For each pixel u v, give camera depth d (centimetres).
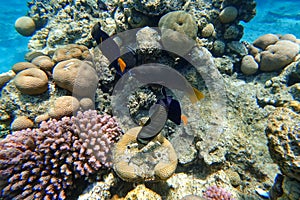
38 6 130
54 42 107
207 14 98
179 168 71
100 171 59
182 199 56
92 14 113
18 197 52
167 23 76
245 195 66
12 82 74
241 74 105
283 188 50
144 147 57
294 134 46
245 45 115
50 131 57
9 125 74
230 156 72
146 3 78
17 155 55
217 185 66
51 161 54
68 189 57
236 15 97
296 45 99
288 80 88
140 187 55
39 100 71
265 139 77
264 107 85
